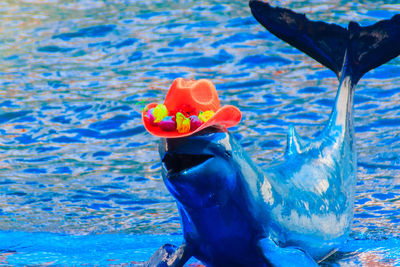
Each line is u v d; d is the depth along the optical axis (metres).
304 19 19.59
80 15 55.62
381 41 19.06
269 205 14.75
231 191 13.88
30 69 43.25
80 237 20.75
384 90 35.72
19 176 27.41
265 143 29.27
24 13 57.34
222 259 15.02
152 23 51.34
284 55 42.78
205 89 13.87
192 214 14.16
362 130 30.52
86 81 40.41
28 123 33.97
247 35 46.88
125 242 20.11
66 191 25.66
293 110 33.53
